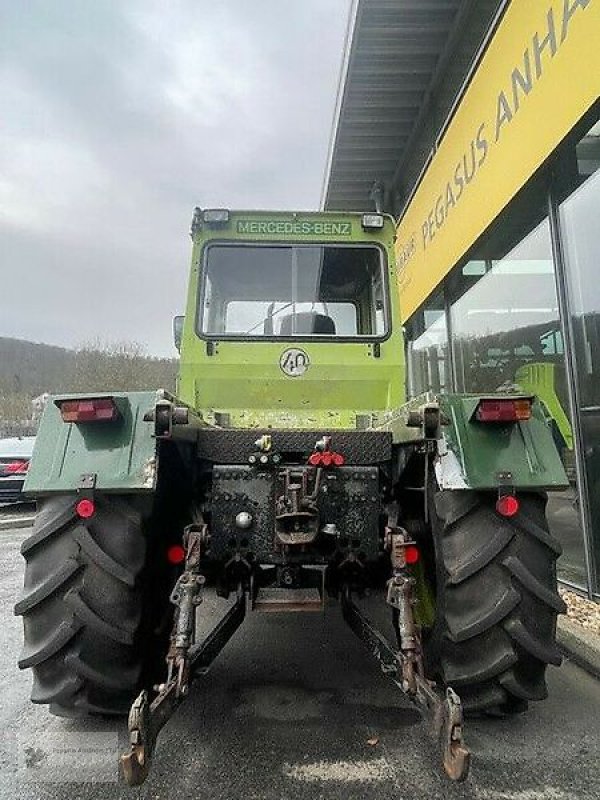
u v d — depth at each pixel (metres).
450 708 1.80
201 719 2.72
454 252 6.38
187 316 3.90
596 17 3.52
